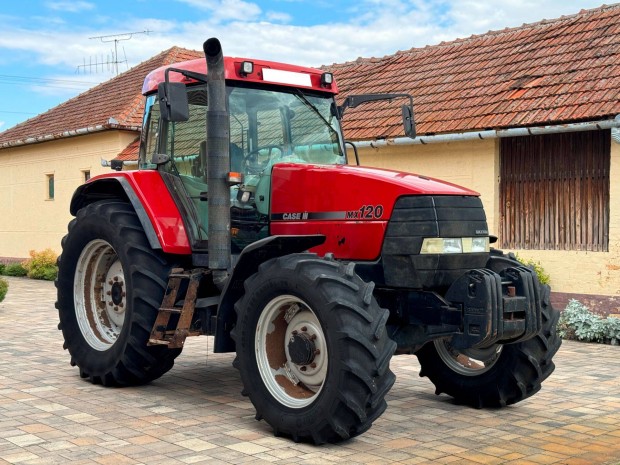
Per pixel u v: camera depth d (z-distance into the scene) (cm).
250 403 601
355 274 495
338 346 469
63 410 568
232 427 527
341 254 547
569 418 567
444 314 515
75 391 636
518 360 575
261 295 518
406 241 516
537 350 574
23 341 895
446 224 518
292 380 520
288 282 499
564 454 472
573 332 950
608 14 1288
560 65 1160
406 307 538
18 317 1123
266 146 613
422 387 681
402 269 519
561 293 1029
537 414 580
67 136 1864
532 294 529
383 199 530
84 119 1895
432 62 1434
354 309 472
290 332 523
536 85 1123
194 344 900
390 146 1212
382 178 537
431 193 519
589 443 498
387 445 489
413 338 548
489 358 600
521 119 1031
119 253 638
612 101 971
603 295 991
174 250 607
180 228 615
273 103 622
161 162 641
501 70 1242
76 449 468
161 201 627
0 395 616
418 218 514
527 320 523
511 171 1094
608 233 998
